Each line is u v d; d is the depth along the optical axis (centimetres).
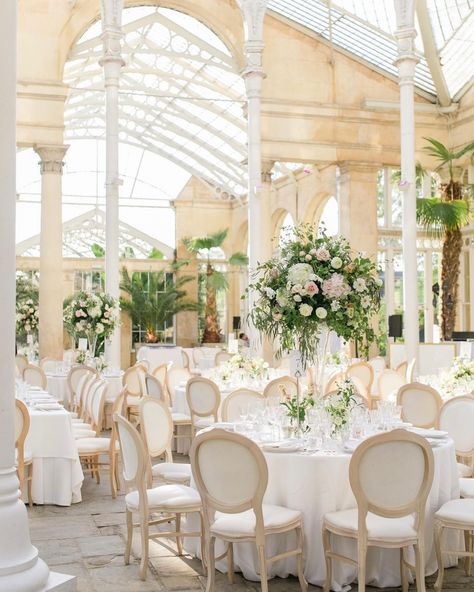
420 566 446
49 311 1538
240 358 1047
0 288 363
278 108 1719
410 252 1305
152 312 2439
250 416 559
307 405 553
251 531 446
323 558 482
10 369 368
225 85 2059
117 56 1338
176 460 944
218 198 2694
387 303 1858
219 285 2475
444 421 640
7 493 366
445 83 1778
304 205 2147
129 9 1770
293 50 1744
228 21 1725
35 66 1557
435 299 1866
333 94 1764
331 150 1752
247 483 441
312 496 485
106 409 1170
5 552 359
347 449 507
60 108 1559
